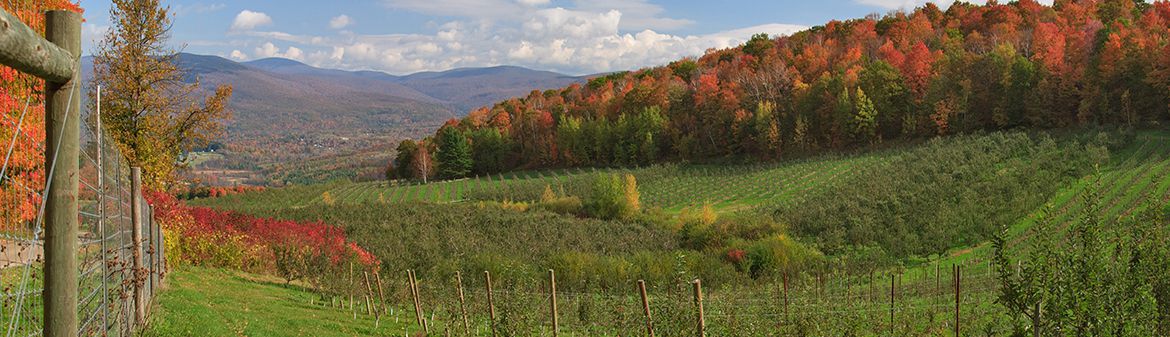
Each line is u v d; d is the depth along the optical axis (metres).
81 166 6.25
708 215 51.69
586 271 33.56
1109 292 7.34
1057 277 7.32
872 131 94.50
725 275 35.00
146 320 11.01
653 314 11.41
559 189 83.88
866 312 15.39
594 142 119.44
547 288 30.61
